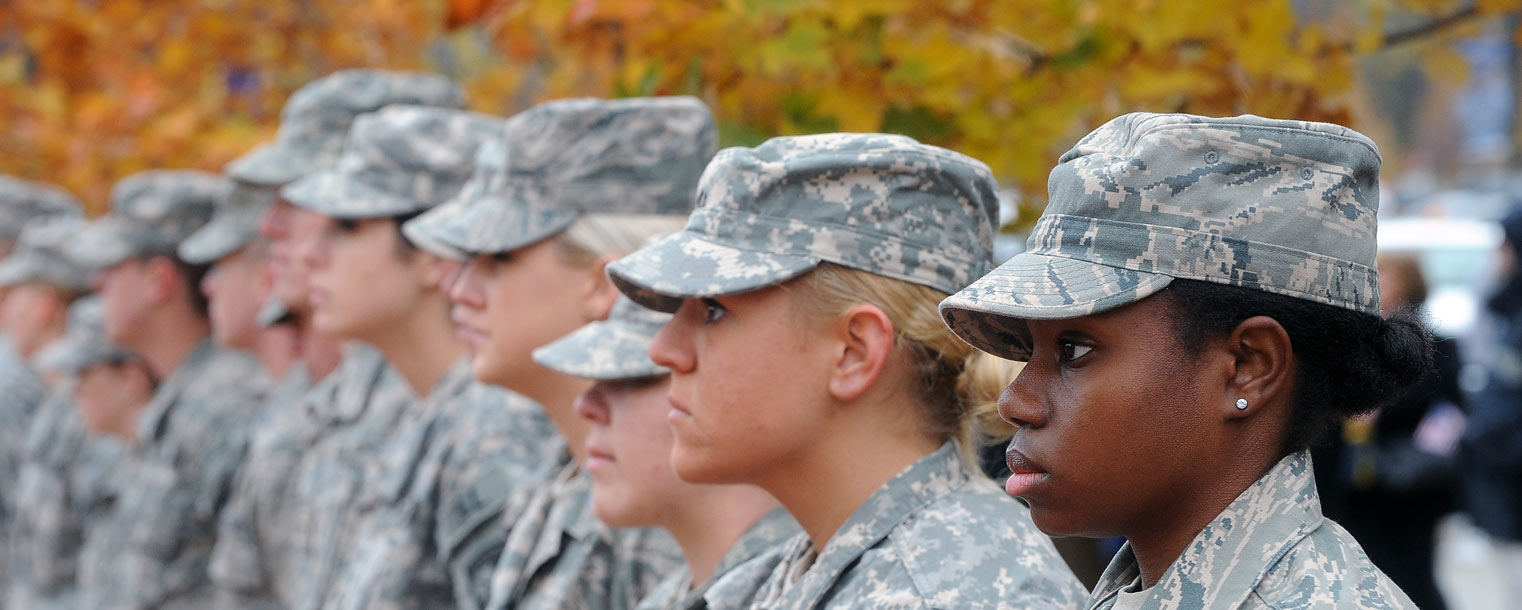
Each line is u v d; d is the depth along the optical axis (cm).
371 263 870
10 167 1723
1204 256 330
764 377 468
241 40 1491
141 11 1509
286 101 1526
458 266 821
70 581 1458
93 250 1261
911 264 472
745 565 532
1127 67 728
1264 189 332
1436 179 4084
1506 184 3403
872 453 477
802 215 470
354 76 1054
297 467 1026
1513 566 1502
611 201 710
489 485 759
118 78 1518
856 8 716
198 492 1165
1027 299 336
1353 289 334
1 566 1580
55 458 1462
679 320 483
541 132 709
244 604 1053
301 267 936
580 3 741
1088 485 341
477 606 745
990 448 564
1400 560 1091
